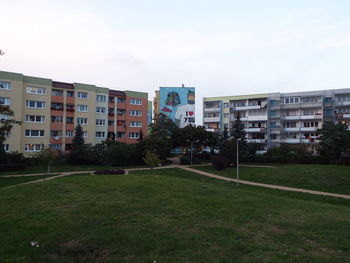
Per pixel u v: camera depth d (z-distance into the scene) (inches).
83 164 1674.5
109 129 2060.8
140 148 1663.4
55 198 450.0
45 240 273.4
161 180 665.6
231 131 1959.9
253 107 2322.8
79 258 237.9
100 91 2020.2
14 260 232.7
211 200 450.6
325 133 1539.1
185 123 2458.2
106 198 446.0
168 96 2470.5
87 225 313.4
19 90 1610.5
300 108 2167.8
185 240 269.0
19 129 1595.7
